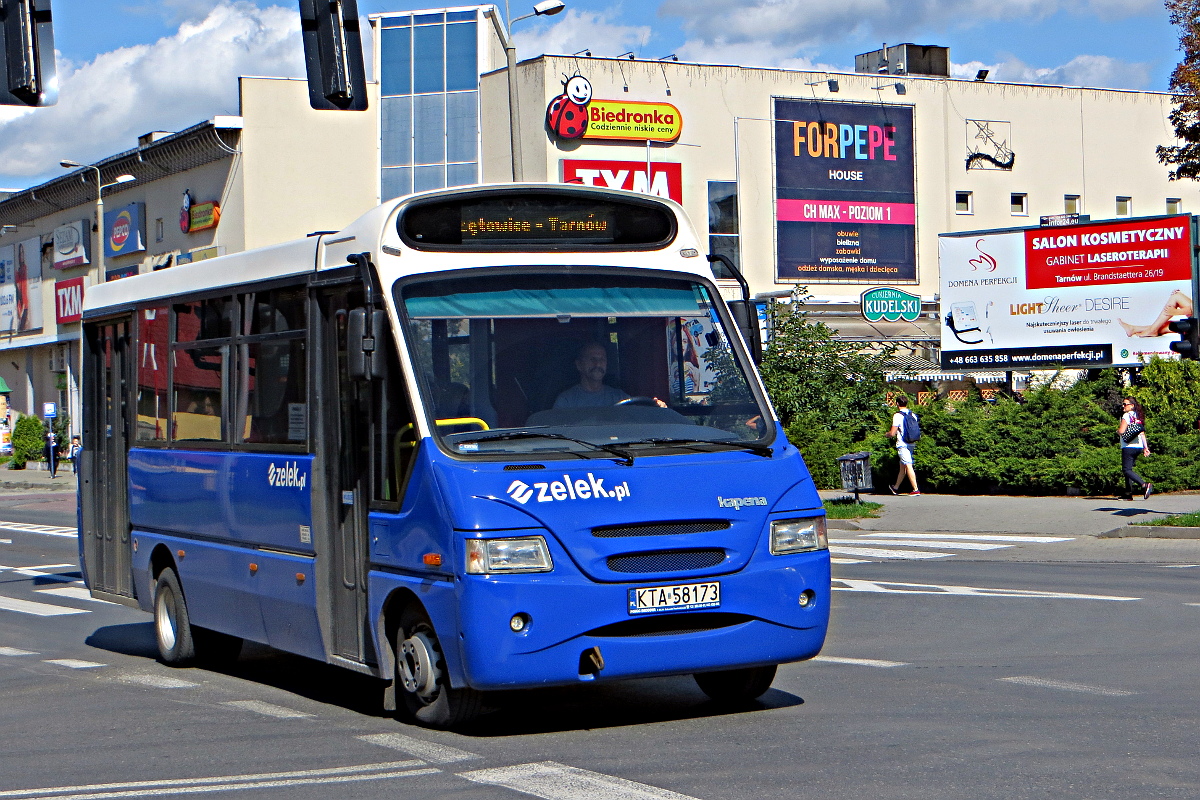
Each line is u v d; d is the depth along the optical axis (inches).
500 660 328.5
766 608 350.6
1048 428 1293.1
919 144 2384.4
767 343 1518.2
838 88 2332.7
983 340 1588.3
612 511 338.3
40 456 2859.3
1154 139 2536.9
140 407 540.7
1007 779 300.0
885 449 1398.9
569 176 2183.8
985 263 1585.9
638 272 391.5
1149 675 441.7
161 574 518.6
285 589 419.8
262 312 441.7
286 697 441.1
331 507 400.8
